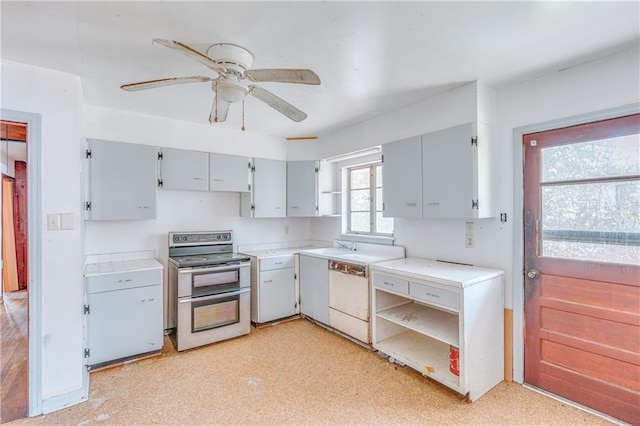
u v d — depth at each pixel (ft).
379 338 9.18
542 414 6.53
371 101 8.99
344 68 6.90
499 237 8.10
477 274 7.56
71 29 5.34
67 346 6.85
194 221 11.62
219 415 6.53
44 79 6.72
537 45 5.99
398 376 8.04
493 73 7.22
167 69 6.95
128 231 10.31
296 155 13.19
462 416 6.48
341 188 13.28
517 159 7.77
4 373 8.11
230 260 10.39
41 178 6.63
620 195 6.33
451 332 7.76
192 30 5.39
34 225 6.56
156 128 10.28
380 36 5.64
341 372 8.24
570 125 6.95
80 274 7.00
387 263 9.31
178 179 10.39
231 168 11.53
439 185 8.29
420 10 4.87
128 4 4.67
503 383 7.75
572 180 6.95
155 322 9.18
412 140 8.98
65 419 6.39
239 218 12.72
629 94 6.20
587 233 6.75
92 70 6.92
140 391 7.39
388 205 9.69
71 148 6.95
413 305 9.78
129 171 9.41
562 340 7.06
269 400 7.04
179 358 9.06
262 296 11.44
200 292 9.82
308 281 11.93
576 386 6.82
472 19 5.13
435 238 9.68
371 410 6.68
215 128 11.50
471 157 7.66
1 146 12.34
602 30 5.48
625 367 6.21
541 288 7.40
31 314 6.53
